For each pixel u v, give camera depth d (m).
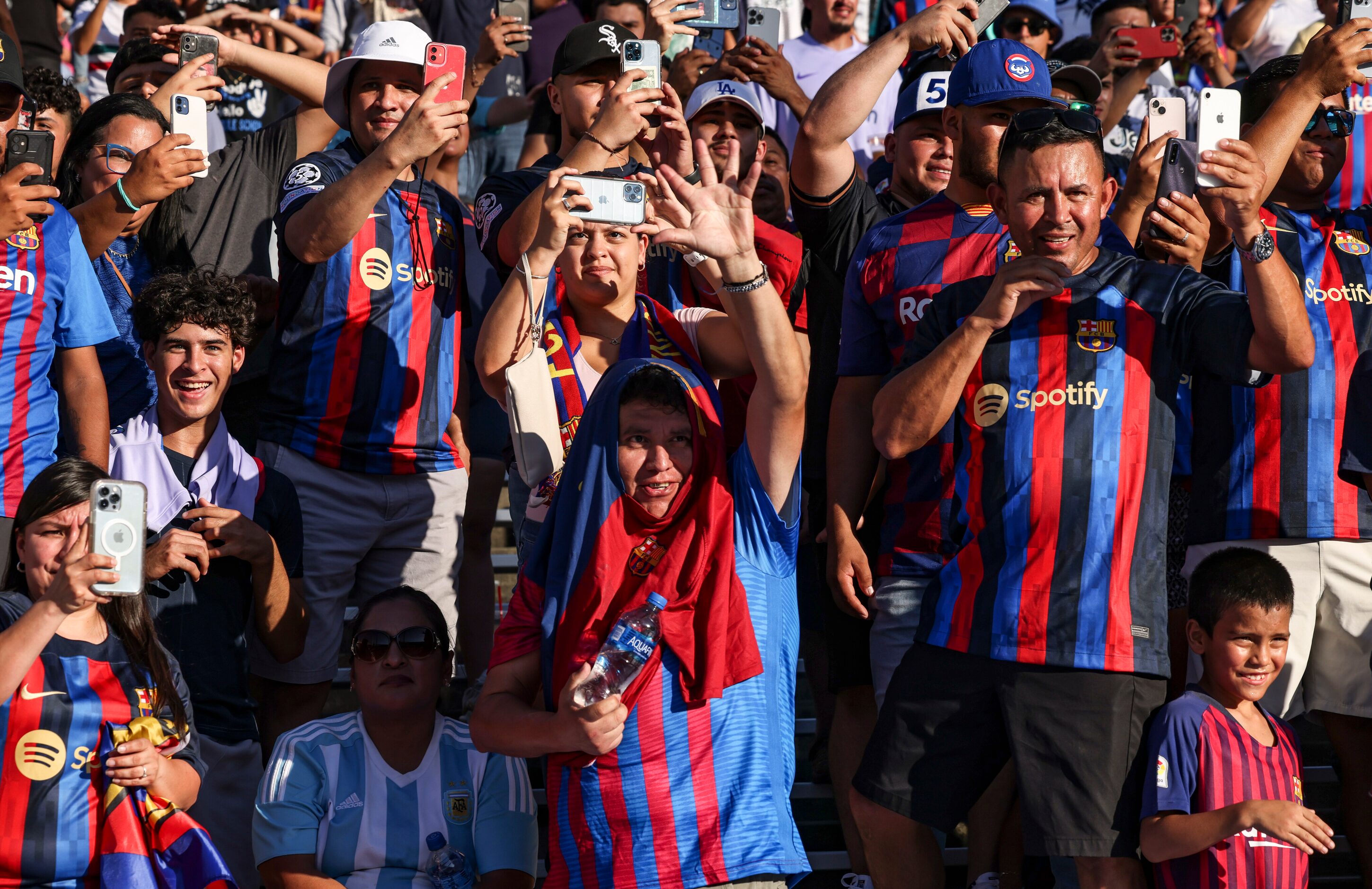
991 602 12.34
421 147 15.30
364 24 29.48
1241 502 14.95
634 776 10.68
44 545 12.07
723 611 10.95
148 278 18.59
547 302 13.77
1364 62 14.12
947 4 16.44
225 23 26.89
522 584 11.54
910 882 12.92
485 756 13.73
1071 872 13.80
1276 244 15.34
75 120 19.02
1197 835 12.45
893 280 14.63
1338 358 15.00
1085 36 26.12
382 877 13.23
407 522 16.98
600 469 11.12
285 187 16.84
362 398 16.52
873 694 16.09
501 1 21.34
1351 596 14.83
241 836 14.46
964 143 14.63
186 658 14.28
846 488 14.87
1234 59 30.48
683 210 10.59
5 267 14.45
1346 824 15.39
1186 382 13.90
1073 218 12.44
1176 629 15.48
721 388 12.42
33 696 11.80
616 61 17.03
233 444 15.66
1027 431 12.39
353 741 13.62
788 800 11.35
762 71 20.08
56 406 14.89
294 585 15.79
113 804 11.91
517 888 13.42
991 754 12.61
